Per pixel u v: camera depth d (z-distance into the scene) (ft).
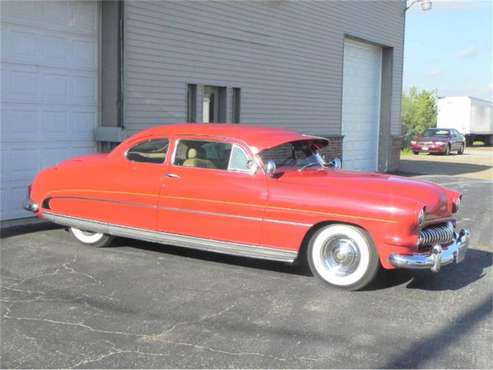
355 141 59.47
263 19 42.19
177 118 35.47
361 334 14.70
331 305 16.81
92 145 31.71
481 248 25.77
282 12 44.16
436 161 86.58
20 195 28.32
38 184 23.22
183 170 20.10
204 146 19.99
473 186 51.44
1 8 26.55
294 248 18.38
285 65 45.14
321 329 14.97
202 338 14.20
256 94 42.27
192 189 19.76
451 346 14.08
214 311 16.11
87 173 21.91
